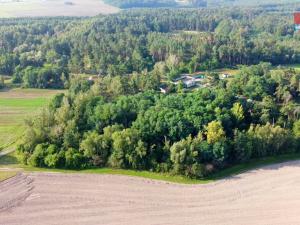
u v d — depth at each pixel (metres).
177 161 117.12
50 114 136.88
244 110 142.88
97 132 130.75
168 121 126.25
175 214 103.00
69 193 110.81
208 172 118.62
